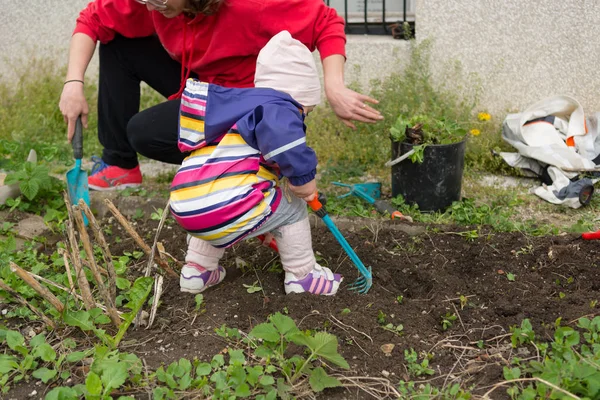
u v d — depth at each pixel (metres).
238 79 3.44
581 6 4.61
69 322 2.83
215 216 2.80
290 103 2.80
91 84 5.91
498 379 2.57
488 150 4.75
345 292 3.21
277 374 2.63
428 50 5.06
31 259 3.59
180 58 3.51
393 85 5.05
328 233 3.86
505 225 3.80
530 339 2.74
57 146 5.27
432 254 3.59
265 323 2.73
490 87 4.99
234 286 3.27
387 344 2.80
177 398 2.48
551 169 4.34
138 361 2.66
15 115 5.62
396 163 4.05
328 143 5.01
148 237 3.90
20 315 3.09
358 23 5.57
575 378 2.42
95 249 3.71
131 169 4.43
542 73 4.84
